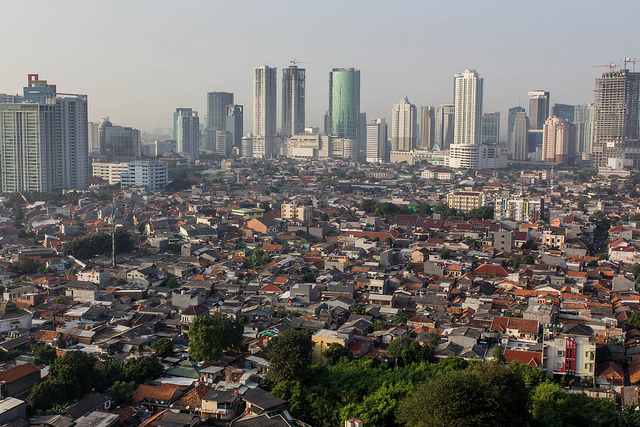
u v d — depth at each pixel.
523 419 163.38
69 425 160.00
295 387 179.12
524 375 189.12
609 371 197.00
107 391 181.25
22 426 158.88
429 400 152.75
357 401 178.88
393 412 166.88
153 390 180.12
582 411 172.75
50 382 173.25
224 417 167.75
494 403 150.75
